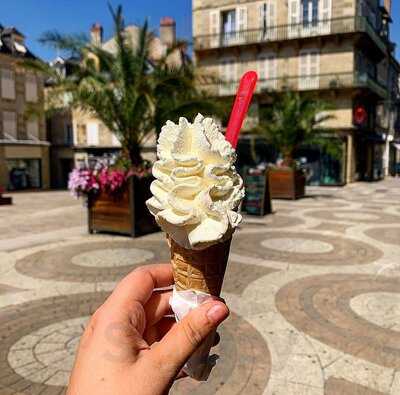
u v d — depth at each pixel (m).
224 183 1.48
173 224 1.36
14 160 30.23
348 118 29.25
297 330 4.22
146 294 1.42
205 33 32.69
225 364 3.52
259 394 3.11
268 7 30.58
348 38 28.50
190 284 1.40
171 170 1.52
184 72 11.14
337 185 28.80
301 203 16.16
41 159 32.00
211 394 3.10
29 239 8.81
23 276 6.07
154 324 1.51
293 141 18.45
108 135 32.72
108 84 10.34
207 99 10.98
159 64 10.86
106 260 6.93
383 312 4.73
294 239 8.80
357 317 4.57
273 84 30.55
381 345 3.90
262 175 12.55
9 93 29.75
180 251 1.41
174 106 10.39
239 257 7.20
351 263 6.87
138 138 10.44
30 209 14.72
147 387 1.07
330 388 3.19
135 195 8.88
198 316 1.13
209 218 1.38
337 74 29.05
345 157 29.47
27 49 31.55
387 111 43.59
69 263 6.76
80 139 33.53
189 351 1.13
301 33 29.81
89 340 1.19
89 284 5.69
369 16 31.61
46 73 10.68
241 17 31.45
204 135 1.52
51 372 3.41
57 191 28.98
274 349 3.80
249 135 27.75
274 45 30.39
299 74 30.09
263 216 12.29
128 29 10.91
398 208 14.45
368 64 33.25
